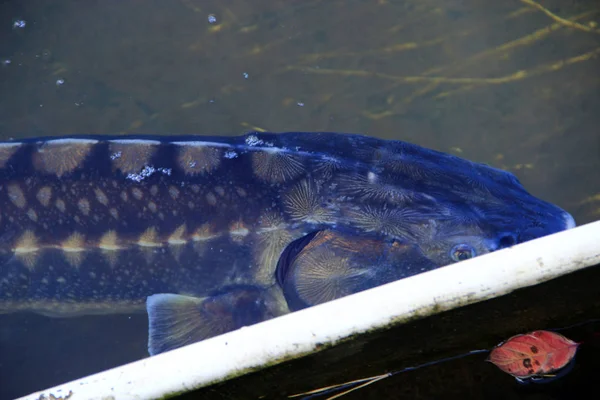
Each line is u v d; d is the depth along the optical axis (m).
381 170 1.39
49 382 1.48
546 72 1.63
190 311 1.42
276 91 1.64
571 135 1.59
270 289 1.41
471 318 1.26
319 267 1.38
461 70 1.64
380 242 1.37
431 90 1.63
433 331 1.27
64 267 1.43
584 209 1.54
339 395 1.29
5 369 1.49
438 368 1.29
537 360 1.28
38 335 1.52
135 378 1.25
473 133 1.60
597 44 1.64
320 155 1.40
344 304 1.25
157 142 1.42
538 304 1.26
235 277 1.41
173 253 1.41
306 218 1.39
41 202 1.42
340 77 1.64
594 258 1.24
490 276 1.25
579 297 1.26
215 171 1.41
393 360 1.29
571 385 1.27
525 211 1.37
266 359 1.25
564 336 1.29
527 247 1.25
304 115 1.62
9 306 1.48
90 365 1.49
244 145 1.42
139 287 1.44
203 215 1.41
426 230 1.37
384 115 1.61
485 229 1.36
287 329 1.25
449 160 1.41
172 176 1.41
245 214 1.40
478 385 1.28
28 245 1.43
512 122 1.60
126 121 1.62
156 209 1.41
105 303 1.46
